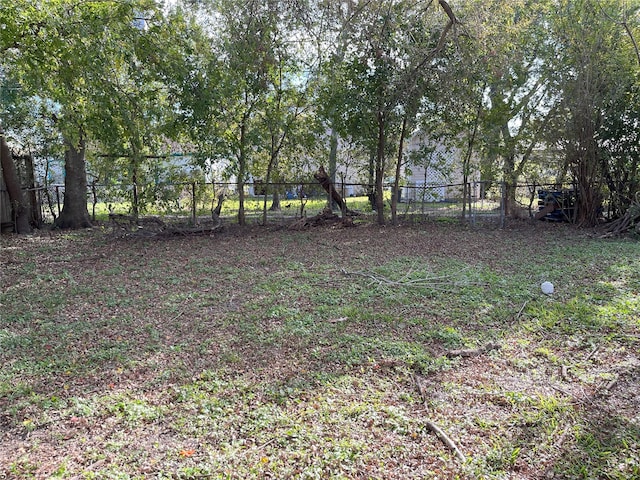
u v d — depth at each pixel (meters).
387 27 10.04
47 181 13.59
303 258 8.12
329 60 11.09
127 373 3.67
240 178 11.83
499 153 12.38
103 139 9.05
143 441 2.79
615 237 10.08
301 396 3.28
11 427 2.97
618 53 10.41
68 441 2.80
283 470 2.49
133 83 10.45
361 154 12.90
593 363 3.81
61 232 11.55
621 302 5.22
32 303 5.52
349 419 2.98
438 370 3.70
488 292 5.77
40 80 6.97
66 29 6.71
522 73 11.81
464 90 10.95
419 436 2.82
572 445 2.73
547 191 13.11
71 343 4.28
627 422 2.95
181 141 11.38
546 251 8.46
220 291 6.02
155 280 6.64
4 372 3.67
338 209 14.77
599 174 11.42
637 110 10.48
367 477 2.46
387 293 5.75
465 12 10.90
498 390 3.36
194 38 10.48
